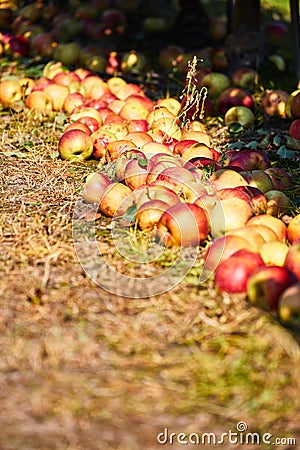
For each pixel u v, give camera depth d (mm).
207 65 8859
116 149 5707
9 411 3283
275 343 3664
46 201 5242
